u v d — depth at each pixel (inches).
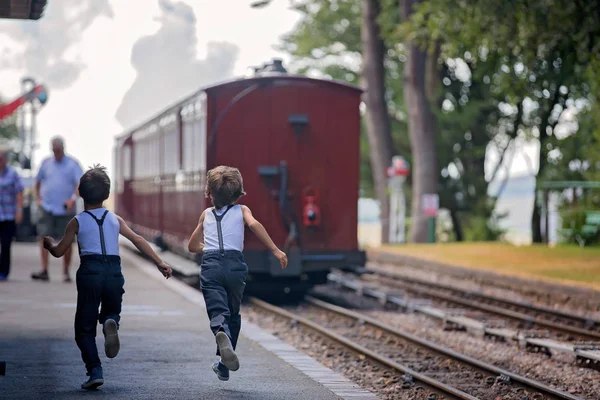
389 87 2600.9
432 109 2330.2
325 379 550.3
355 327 920.9
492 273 1279.5
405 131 2591.0
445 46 1640.0
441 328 927.7
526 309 1033.5
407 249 1788.9
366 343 818.8
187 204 1151.6
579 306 1063.6
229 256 486.9
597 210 1873.8
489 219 2380.7
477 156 2420.0
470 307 1050.7
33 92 2010.3
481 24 1493.6
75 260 1467.8
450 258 1539.1
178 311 860.0
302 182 1072.8
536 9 1395.2
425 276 1443.2
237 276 486.6
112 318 488.1
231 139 1058.7
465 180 2423.7
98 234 489.4
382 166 2269.9
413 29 1731.1
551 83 1792.6
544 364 722.2
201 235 500.7
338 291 1288.1
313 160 1076.5
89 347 494.6
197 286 1181.1
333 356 737.6
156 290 1040.8
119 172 1916.8
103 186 494.0
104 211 494.0
